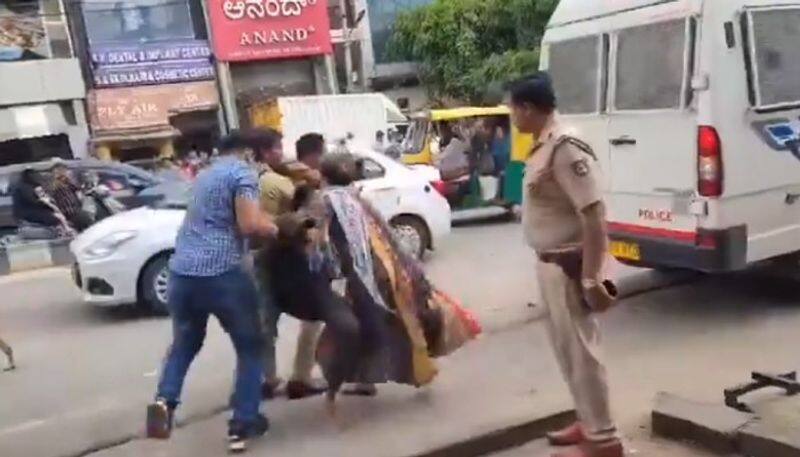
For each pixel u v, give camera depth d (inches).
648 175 269.9
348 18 1027.9
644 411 201.6
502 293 344.8
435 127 602.9
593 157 157.8
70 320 362.3
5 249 524.7
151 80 894.4
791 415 179.8
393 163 440.8
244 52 940.0
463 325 216.2
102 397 247.9
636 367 234.1
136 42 897.5
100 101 866.8
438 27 997.2
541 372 230.2
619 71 277.0
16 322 366.9
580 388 166.7
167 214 366.9
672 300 303.9
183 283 187.3
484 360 244.8
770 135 258.2
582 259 160.6
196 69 917.8
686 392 211.3
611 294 157.5
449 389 221.5
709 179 250.4
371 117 798.5
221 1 932.0
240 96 946.1
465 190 580.7
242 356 192.1
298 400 220.7
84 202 554.6
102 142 856.9
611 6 279.0
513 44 989.2
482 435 188.7
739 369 226.4
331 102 788.6
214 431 204.2
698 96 251.1
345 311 202.2
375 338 204.4
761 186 257.6
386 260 204.8
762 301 293.9
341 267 202.7
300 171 207.6
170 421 193.8
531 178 163.5
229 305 187.0
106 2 882.8
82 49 869.2
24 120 835.4
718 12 247.9
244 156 197.2
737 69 251.0
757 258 259.3
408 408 209.3
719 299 300.2
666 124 262.2
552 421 196.2
